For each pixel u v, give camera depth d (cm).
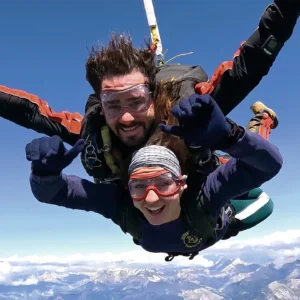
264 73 101
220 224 116
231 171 99
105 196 113
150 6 138
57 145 82
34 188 98
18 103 118
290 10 93
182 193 105
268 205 143
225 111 105
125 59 96
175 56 127
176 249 114
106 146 103
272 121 128
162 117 98
